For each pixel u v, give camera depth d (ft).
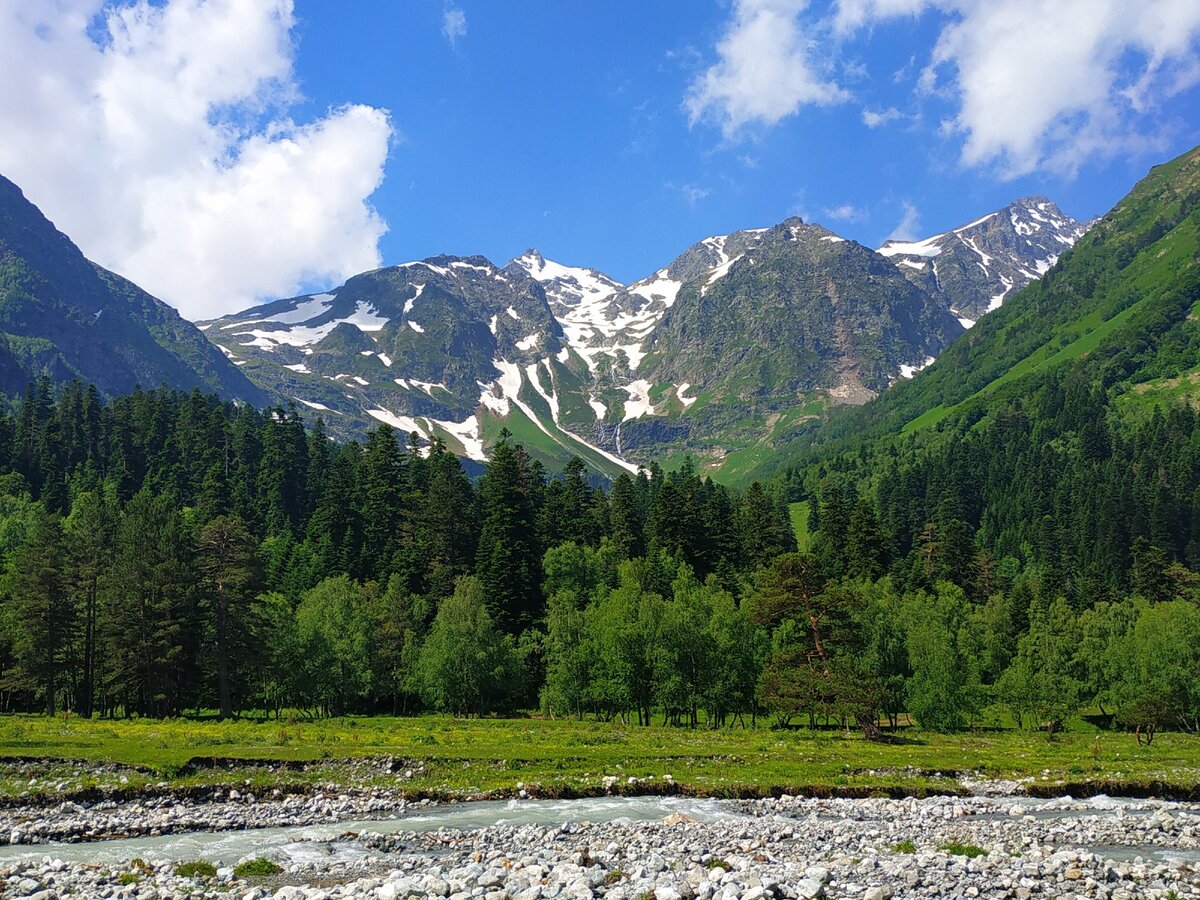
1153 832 106.32
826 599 229.04
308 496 555.69
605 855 87.76
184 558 285.64
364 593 371.97
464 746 177.88
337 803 124.57
